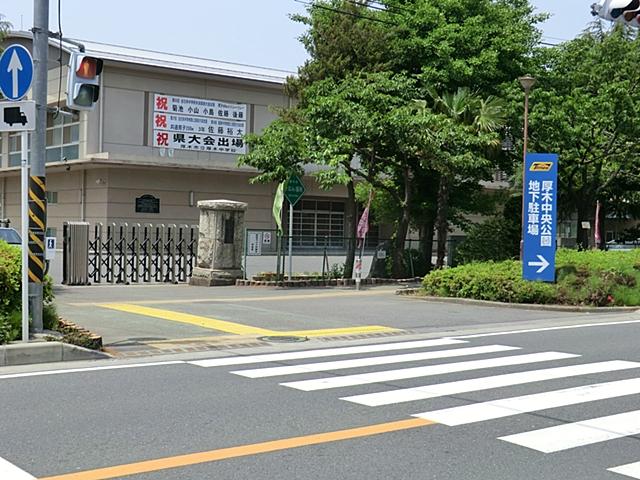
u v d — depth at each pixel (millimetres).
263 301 18266
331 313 16156
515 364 10391
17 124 9992
